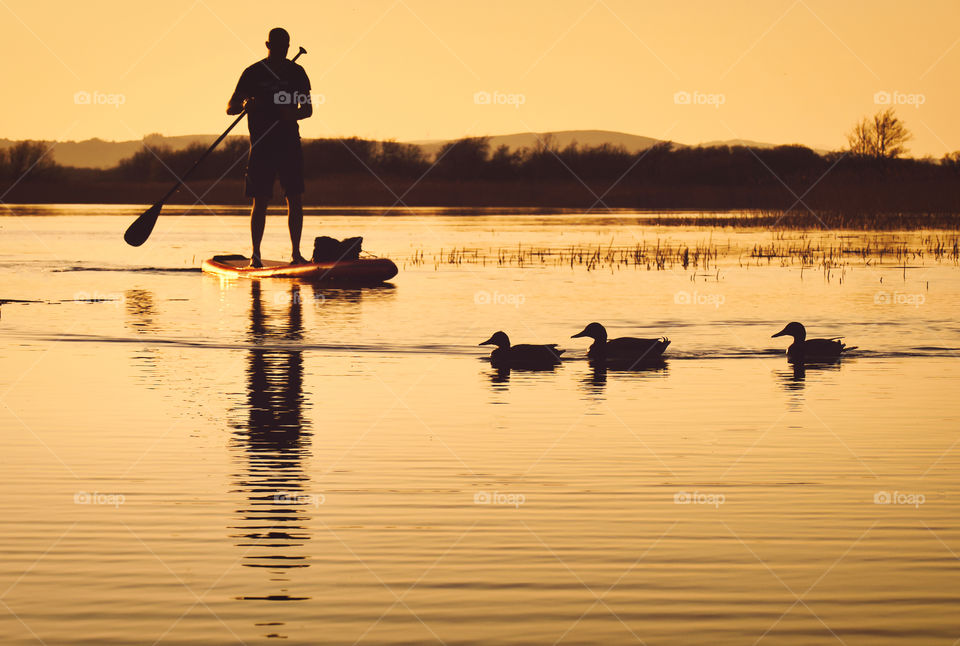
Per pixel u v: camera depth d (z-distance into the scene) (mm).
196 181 95750
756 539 9148
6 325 21188
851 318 22469
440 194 87188
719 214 69250
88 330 20656
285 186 30906
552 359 17500
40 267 33625
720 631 7430
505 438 12453
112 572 8383
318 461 11422
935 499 10227
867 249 40625
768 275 31328
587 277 30750
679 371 16938
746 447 12086
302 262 31078
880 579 8305
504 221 62312
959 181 68562
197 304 24812
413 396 14820
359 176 91250
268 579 8258
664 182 90000
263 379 15953
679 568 8508
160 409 13820
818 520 9633
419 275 31469
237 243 44344
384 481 10727
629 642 7262
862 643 7262
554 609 7766
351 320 22141
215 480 10703
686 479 10836
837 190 70062
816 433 12766
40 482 10609
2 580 8219
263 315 22922
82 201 92625
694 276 31047
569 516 9695
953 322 21953
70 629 7434
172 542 9000
